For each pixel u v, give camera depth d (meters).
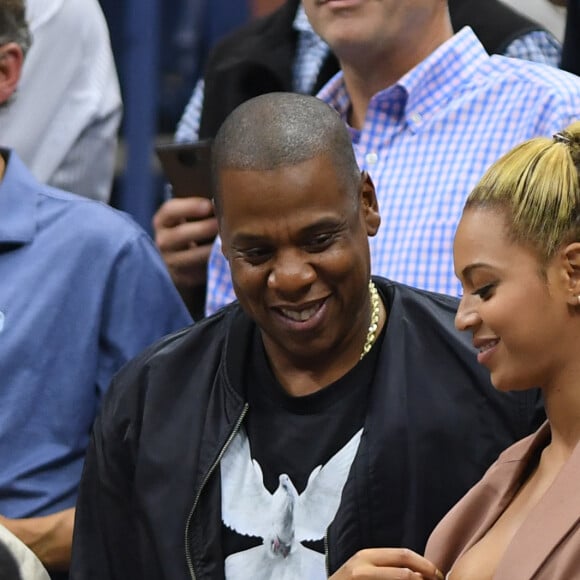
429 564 6.86
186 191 10.64
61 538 9.62
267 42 11.86
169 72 15.22
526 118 9.86
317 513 7.83
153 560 8.11
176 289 10.48
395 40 10.20
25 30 10.71
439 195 9.88
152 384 8.34
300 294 7.64
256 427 8.09
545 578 6.36
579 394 6.62
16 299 9.90
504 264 6.60
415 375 7.99
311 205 7.60
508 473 7.03
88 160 12.97
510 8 11.44
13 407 9.77
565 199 6.54
